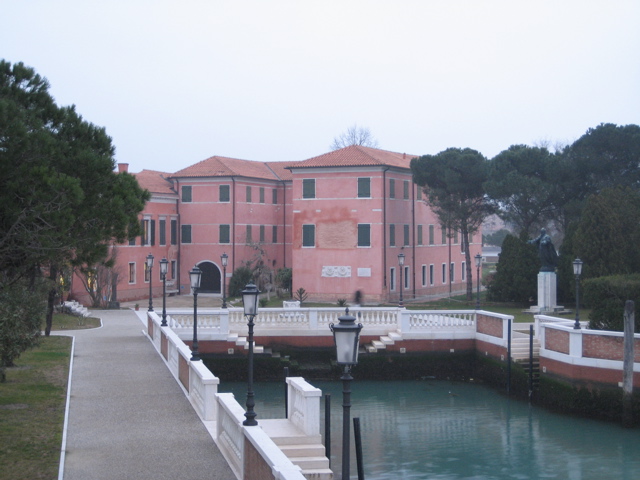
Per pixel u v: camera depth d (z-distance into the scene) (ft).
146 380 81.82
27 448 54.19
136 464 50.55
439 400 108.78
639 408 91.20
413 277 213.66
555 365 101.81
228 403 53.98
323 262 201.36
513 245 173.37
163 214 224.53
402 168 205.36
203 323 120.16
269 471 39.45
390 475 74.84
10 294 80.59
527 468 77.15
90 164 86.74
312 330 123.95
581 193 194.39
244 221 231.71
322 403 106.52
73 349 105.70
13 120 78.23
